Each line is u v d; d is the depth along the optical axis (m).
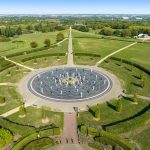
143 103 77.81
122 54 146.12
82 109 73.81
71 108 74.56
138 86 92.62
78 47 166.88
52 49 160.62
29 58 132.62
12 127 60.69
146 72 109.00
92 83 95.62
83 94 84.69
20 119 68.12
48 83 95.75
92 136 59.34
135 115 70.06
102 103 77.88
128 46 172.25
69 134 60.44
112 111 72.50
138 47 168.88
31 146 53.84
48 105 76.69
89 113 71.38
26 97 82.94
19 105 76.88
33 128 60.66
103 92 86.50
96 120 67.31
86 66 121.06
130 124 62.31
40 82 97.00
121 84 94.75
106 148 54.53
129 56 141.00
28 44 181.88
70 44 178.00
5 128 60.34
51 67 119.38
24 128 60.47
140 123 63.09
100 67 119.06
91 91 87.44
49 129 59.66
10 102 79.19
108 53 148.62
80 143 56.97
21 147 53.34
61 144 56.56
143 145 55.97
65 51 153.25
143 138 58.62
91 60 132.75
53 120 67.44
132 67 118.00
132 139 58.19
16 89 90.19
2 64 118.88
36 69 115.88
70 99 80.75
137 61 129.38
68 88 90.38
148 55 144.00
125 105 76.38
